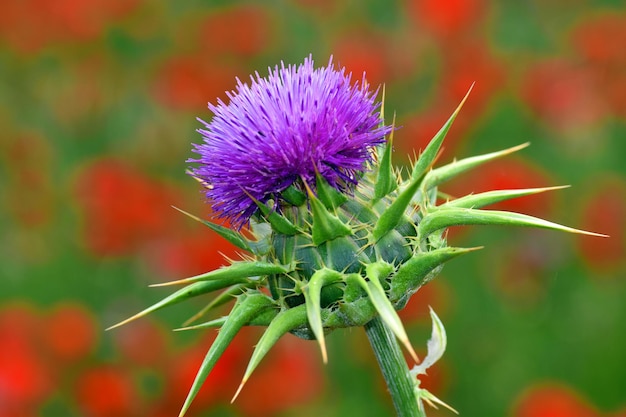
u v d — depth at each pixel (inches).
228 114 194.2
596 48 371.9
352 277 180.2
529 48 425.4
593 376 339.0
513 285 343.3
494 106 366.9
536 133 375.2
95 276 354.3
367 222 187.2
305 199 191.2
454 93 348.2
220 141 193.0
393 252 185.0
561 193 357.1
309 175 188.5
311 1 417.7
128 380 292.7
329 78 194.1
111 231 332.8
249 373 168.9
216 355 181.0
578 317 347.3
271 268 185.6
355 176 191.0
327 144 188.9
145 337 303.6
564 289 350.6
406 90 379.6
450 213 185.3
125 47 418.6
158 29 418.6
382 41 383.2
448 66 366.6
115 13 409.4
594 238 340.2
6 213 378.0
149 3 415.5
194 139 385.7
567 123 366.3
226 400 293.3
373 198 190.4
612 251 340.2
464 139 346.6
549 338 345.7
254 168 189.0
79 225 353.4
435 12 369.7
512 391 333.4
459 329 342.6
